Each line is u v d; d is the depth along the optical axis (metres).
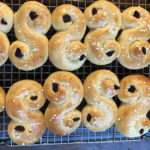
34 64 0.33
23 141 0.33
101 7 0.34
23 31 0.32
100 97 0.34
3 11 0.32
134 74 0.38
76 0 0.37
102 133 0.40
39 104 0.33
